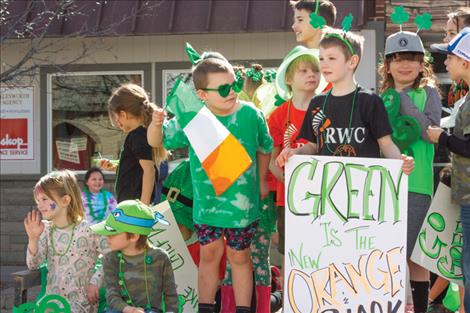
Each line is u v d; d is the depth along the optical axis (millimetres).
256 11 12828
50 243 7305
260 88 8672
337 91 6730
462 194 6859
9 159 14719
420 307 7602
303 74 7695
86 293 7250
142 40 14203
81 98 14461
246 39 13844
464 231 6914
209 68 6844
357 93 6645
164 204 7609
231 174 6773
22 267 14555
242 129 6992
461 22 8219
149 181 7680
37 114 14586
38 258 7250
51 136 14602
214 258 7062
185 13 12992
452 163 6969
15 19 12641
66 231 7289
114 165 8812
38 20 12078
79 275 7234
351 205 6469
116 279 6734
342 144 6637
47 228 7352
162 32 12945
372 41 13391
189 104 6875
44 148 14633
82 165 14547
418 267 7621
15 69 11711
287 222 6527
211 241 6992
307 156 6508
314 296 6492
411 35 7477
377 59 13367
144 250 6766
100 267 7137
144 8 12992
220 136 6789
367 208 6453
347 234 6473
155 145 7270
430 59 7723
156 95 14211
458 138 6738
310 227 6504
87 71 14344
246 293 7043
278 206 8148
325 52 6645
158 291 6750
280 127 7863
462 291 8297
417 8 13375
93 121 14492
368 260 6449
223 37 13922
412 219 7391
